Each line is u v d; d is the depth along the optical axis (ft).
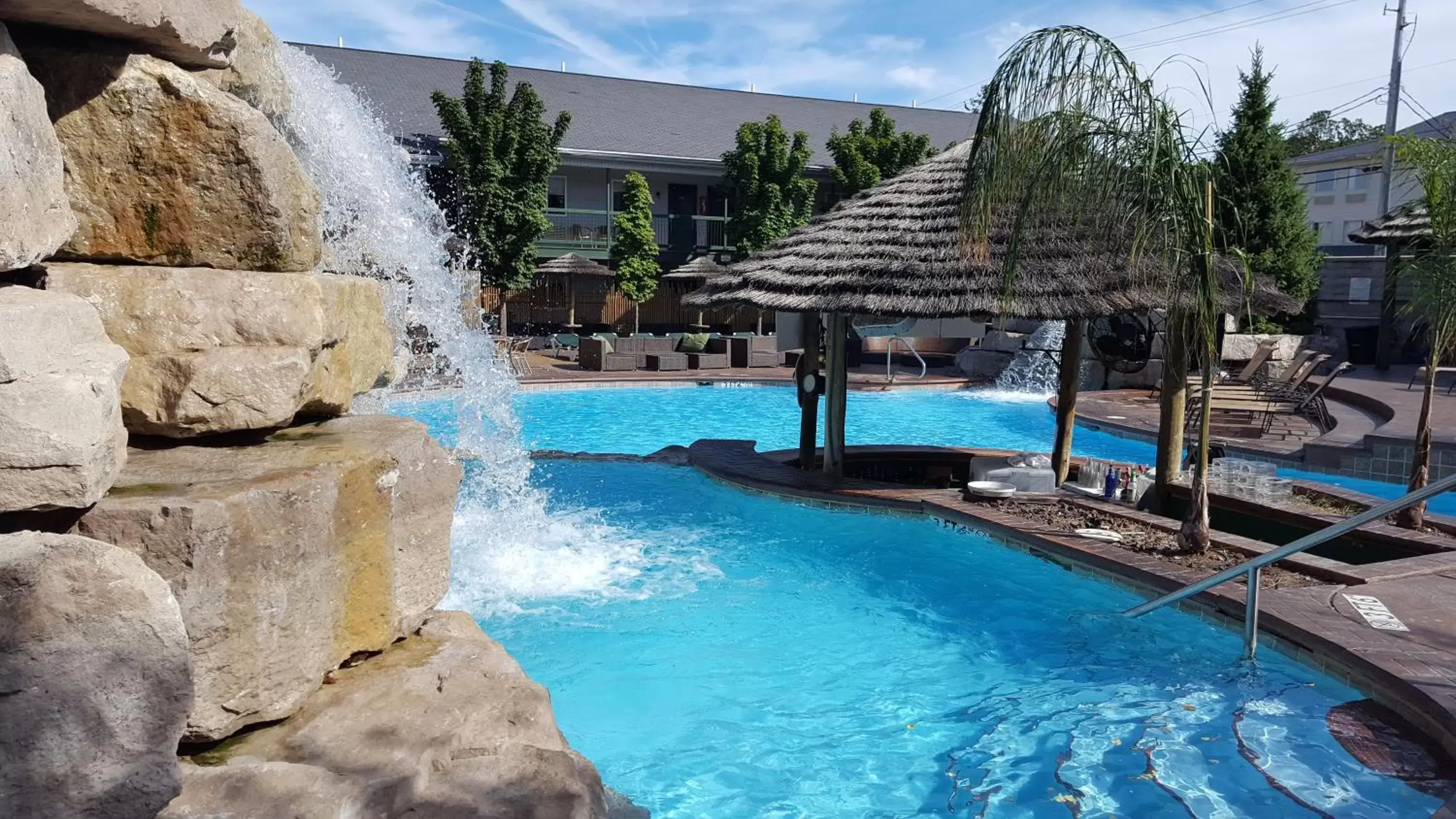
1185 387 32.04
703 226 121.39
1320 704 17.46
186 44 10.01
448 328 25.16
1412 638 18.58
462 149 90.89
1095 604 24.40
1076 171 23.68
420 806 8.39
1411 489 27.02
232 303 10.07
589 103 121.29
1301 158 133.49
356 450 10.55
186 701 7.52
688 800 15.28
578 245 113.50
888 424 61.36
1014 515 30.55
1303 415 56.18
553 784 8.93
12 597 6.80
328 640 9.90
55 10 8.86
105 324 9.53
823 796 15.33
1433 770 14.89
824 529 31.99
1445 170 26.32
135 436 9.94
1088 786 15.20
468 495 35.94
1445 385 65.31
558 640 22.11
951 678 20.04
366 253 17.29
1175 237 23.85
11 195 7.57
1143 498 32.73
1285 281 85.40
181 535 8.11
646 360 85.51
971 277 31.73
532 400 70.13
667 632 22.71
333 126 15.78
